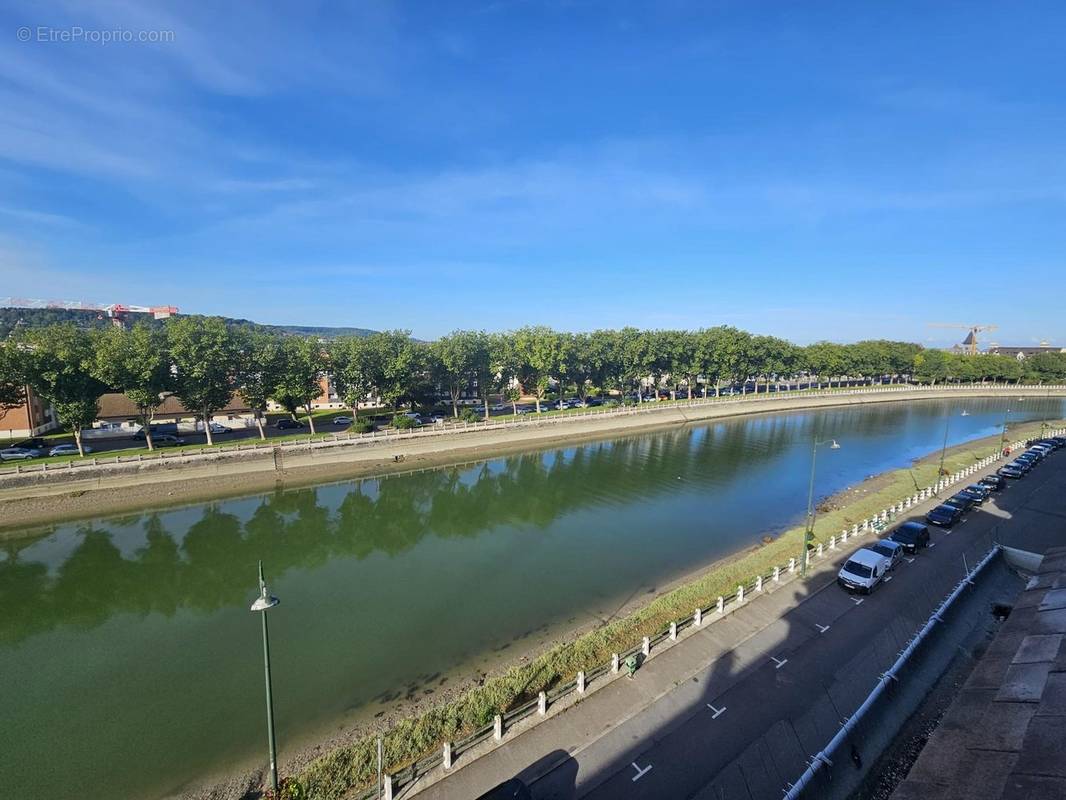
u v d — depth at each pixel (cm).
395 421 8288
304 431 8331
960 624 2642
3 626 3153
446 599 3425
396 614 3228
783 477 6644
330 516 5191
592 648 2530
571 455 7969
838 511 4822
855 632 2553
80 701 2450
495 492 6019
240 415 9131
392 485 6303
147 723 2300
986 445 8175
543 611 3259
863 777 1730
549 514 5216
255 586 3662
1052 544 3719
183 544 4453
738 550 4238
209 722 2306
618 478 6612
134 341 6241
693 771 1741
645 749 1827
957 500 4409
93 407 5953
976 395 15250
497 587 3597
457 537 4591
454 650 2842
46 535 4650
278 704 2414
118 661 2767
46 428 8012
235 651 2848
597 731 1906
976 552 3556
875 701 2006
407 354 8438
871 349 16288
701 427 10525
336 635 2992
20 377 5491
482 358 9544
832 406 13500
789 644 2445
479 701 2150
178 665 2728
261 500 5700
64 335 6009
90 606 3388
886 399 14425
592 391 14750
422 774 1720
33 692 2514
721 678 2198
